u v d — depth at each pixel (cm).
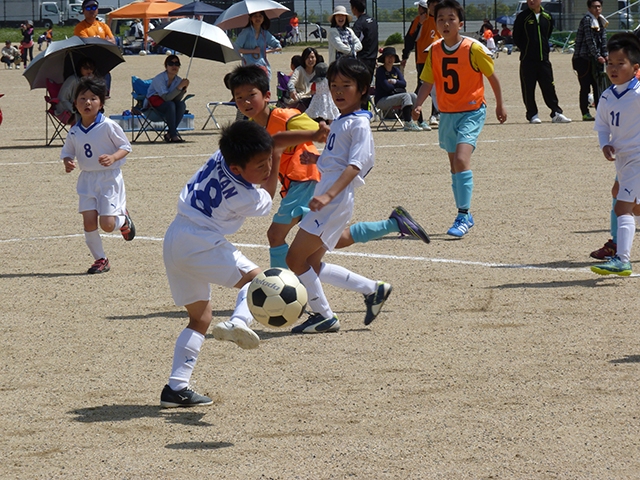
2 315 1392
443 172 2722
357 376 1090
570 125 3816
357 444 889
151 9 8600
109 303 1452
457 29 1920
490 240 1838
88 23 3684
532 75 3884
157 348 1221
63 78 3469
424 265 1645
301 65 3547
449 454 861
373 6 13175
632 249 1744
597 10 3888
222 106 5038
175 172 2845
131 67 8069
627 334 1225
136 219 2139
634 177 1499
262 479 815
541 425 927
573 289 1460
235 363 1152
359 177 1230
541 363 1118
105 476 830
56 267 1705
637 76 1541
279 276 1010
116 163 1672
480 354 1159
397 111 3894
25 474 837
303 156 1276
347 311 1391
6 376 1120
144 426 952
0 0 13862
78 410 1003
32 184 2658
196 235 987
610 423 928
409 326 1291
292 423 950
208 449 888
